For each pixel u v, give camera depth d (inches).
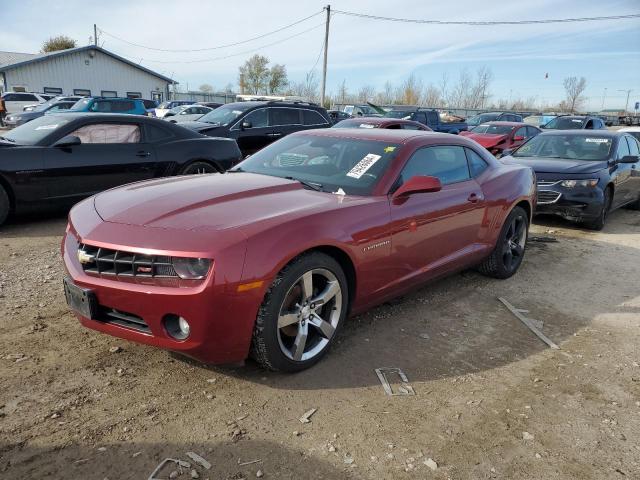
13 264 191.9
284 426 105.3
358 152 161.3
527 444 105.7
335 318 131.3
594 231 321.7
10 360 122.3
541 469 98.5
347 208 132.2
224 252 105.4
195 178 155.3
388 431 106.4
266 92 2709.2
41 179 244.4
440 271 171.0
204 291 103.8
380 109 1106.1
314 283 128.0
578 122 816.3
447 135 185.0
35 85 1504.7
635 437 110.4
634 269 238.4
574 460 101.8
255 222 114.9
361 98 2410.2
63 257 124.3
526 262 240.5
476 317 170.1
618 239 301.7
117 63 1652.3
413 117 781.9
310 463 95.3
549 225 333.7
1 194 235.9
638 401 124.9
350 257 130.6
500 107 2669.8
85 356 126.6
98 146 264.1
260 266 108.9
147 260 107.1
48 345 130.7
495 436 107.4
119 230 113.5
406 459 98.4
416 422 110.2
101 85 1631.4
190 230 110.2
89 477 87.8
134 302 108.0
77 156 255.6
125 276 109.0
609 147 344.5
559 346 152.7
